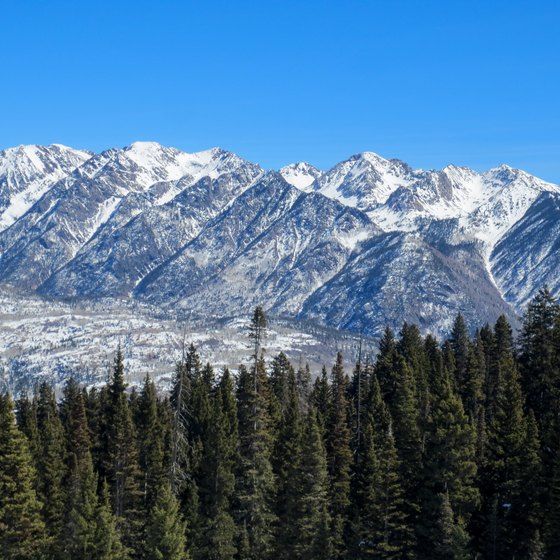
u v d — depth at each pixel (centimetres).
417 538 10025
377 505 10150
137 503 11788
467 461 9881
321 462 10544
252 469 11025
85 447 12825
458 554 9294
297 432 11681
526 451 10056
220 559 10688
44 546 10012
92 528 9350
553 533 9200
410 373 13500
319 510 10638
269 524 11050
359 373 14025
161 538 9312
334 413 12731
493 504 9794
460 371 15500
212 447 11294
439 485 10056
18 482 9556
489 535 9844
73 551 9369
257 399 11400
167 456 12194
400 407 12412
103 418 14162
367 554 10156
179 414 10200
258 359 12344
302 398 15775
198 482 11494
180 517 9850
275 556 10819
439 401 10412
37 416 15500
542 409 12362
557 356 12462
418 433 10912
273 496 11156
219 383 15525
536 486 9819
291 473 10856
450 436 9912
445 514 9538
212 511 10975
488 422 13275
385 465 10319
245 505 11012
